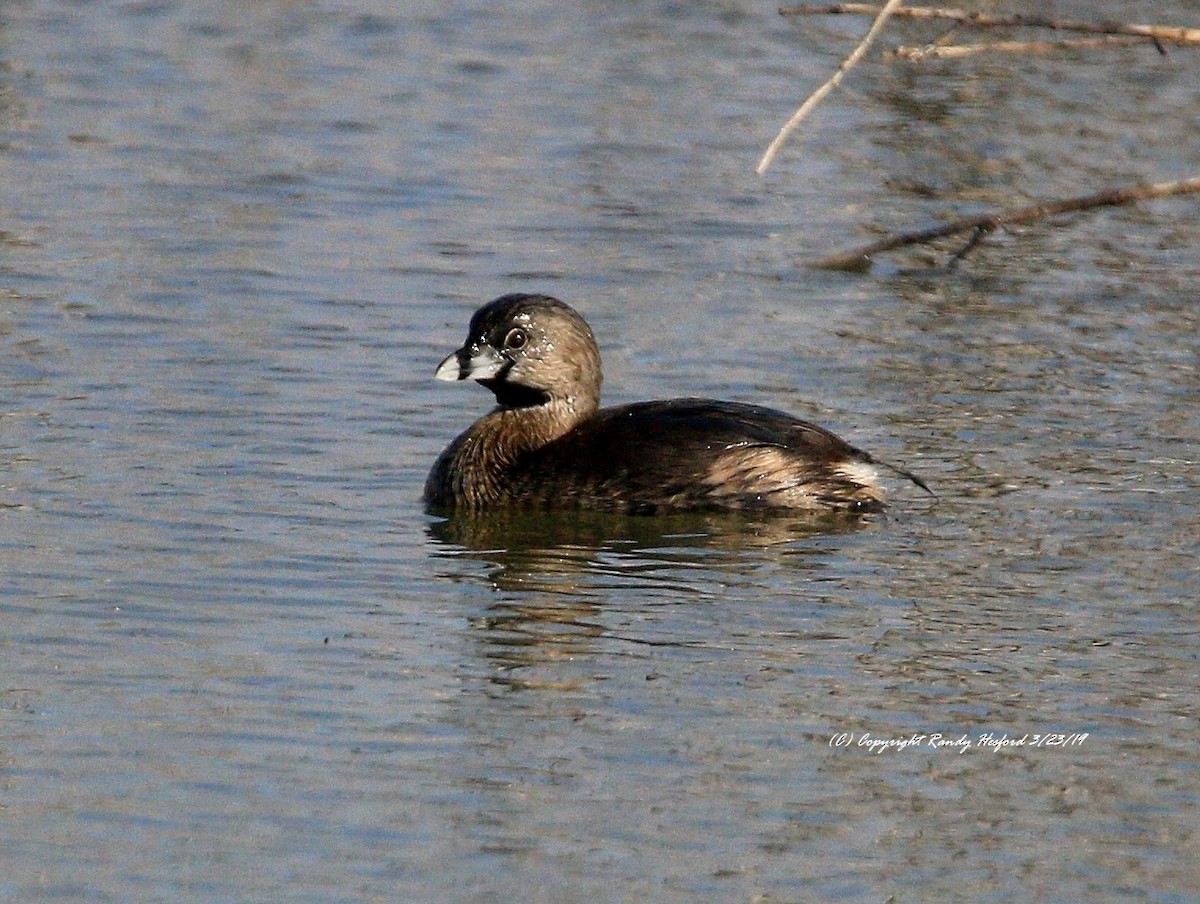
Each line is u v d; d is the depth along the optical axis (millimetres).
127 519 14172
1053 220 23578
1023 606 12914
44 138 26000
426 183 24672
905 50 9906
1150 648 12242
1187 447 16109
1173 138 27141
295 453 15812
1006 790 10453
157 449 15695
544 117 27953
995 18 9789
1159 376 18031
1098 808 10273
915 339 19141
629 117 27953
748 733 11031
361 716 11141
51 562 13297
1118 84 30125
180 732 10891
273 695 11391
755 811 10172
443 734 10938
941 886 9469
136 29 32219
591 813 10102
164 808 10062
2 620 12336
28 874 9391
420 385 17641
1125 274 21547
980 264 21812
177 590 12930
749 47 31875
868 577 13445
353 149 26141
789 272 21438
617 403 17078
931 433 16438
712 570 13586
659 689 11578
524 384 15195
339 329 19109
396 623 12516
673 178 25062
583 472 14938
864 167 25703
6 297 19547
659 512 14781
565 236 22609
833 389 17594
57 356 17859
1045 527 14383
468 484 14992
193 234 22125
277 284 20453
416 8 34031
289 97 28656
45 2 33594
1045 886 9484
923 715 11297
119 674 11625
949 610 12844
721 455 14828
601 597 13039
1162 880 9547
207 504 14555
